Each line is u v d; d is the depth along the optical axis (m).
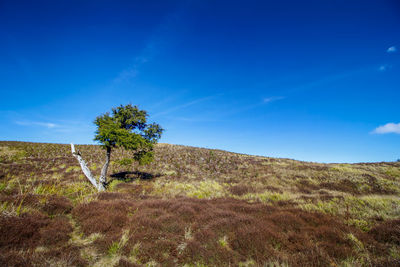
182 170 24.05
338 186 16.33
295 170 23.91
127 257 4.84
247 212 8.92
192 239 5.80
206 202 10.16
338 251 5.12
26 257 4.00
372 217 8.08
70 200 9.23
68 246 4.95
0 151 28.25
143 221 6.75
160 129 16.81
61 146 41.06
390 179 19.09
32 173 16.58
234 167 27.31
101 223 6.38
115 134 13.82
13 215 5.70
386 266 4.40
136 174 20.12
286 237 6.08
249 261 4.94
